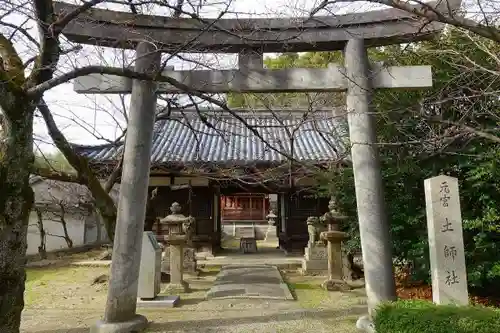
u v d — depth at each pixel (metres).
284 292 9.10
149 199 14.85
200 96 5.71
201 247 16.30
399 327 4.51
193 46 6.11
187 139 16.88
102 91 6.51
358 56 6.49
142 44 6.43
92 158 12.83
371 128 6.38
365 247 6.04
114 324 5.77
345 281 10.14
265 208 35.06
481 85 6.75
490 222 7.46
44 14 4.57
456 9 5.14
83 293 9.73
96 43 6.48
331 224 10.22
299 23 6.19
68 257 16.08
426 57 7.80
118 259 5.96
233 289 9.41
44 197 17.31
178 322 6.69
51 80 4.29
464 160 7.70
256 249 18.59
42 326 6.68
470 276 7.45
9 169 4.09
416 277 8.55
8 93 4.03
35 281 11.43
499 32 3.88
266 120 14.75
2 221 4.01
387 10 6.38
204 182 15.88
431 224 5.75
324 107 10.43
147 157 6.28
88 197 15.09
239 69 6.57
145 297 8.03
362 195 6.16
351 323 6.55
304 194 16.50
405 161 8.27
